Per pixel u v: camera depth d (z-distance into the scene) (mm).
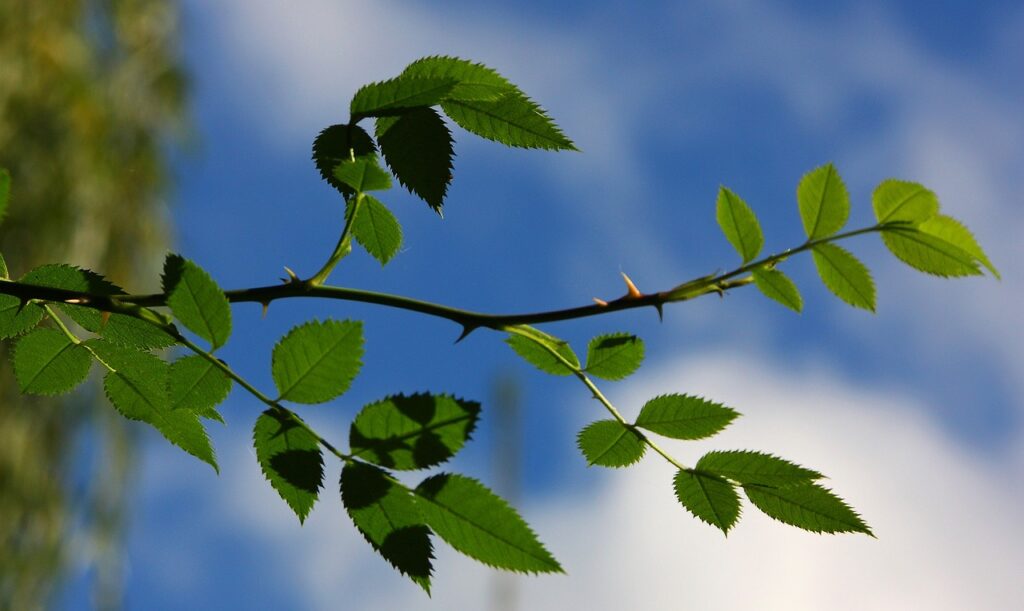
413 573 748
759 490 772
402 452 750
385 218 792
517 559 747
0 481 1903
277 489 756
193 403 765
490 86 774
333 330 758
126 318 789
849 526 771
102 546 2043
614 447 786
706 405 782
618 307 769
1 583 1874
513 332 788
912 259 776
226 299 765
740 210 773
